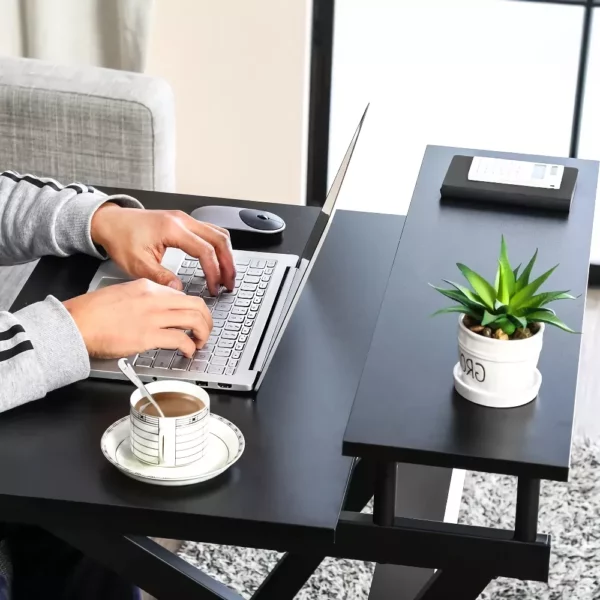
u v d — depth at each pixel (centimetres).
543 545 101
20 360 116
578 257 134
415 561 104
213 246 145
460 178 154
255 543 102
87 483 106
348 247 157
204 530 102
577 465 226
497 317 103
